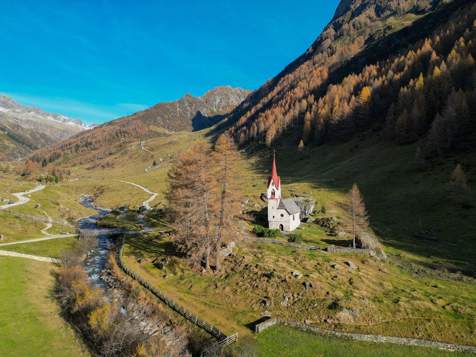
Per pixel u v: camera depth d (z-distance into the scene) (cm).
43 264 5594
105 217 10538
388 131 13150
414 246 6669
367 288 4791
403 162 10781
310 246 6369
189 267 5416
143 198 14812
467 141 10050
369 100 15800
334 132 16138
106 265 5825
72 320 3922
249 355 3350
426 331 3912
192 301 4459
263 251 5984
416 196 8675
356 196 7256
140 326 3866
